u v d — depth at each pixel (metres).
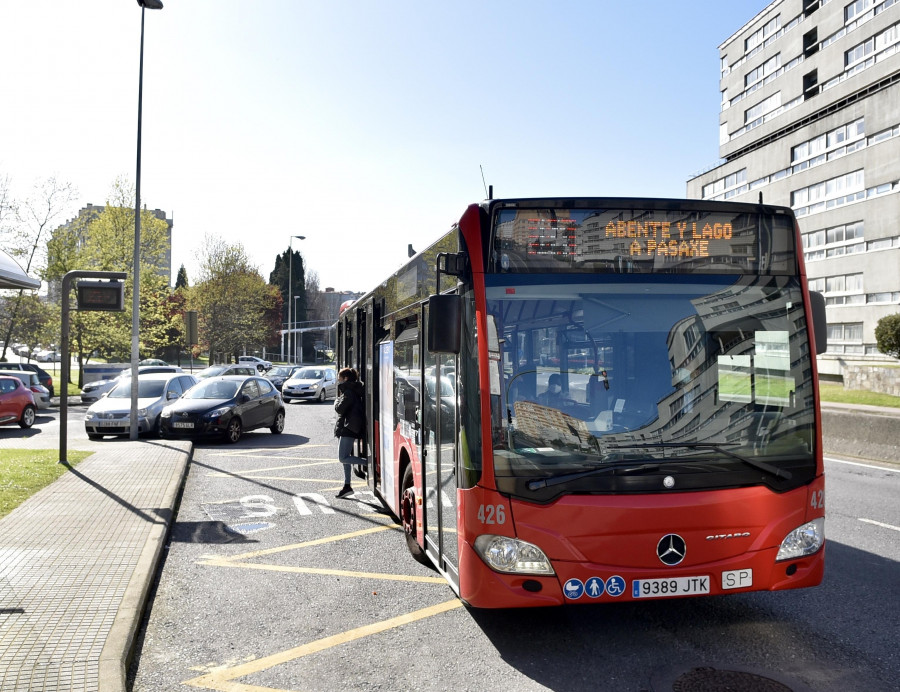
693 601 5.79
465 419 4.72
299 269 103.56
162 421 17.14
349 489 10.38
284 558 7.18
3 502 9.16
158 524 8.05
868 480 11.53
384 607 5.73
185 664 4.66
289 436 19.08
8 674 4.20
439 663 4.62
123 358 41.97
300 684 4.34
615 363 4.72
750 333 4.89
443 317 4.66
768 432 4.78
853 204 40.59
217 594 6.08
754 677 4.34
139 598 5.55
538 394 4.64
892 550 7.22
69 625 4.97
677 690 4.17
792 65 49.47
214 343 59.97
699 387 4.74
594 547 4.45
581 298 4.78
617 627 5.23
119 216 37.09
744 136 54.84
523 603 4.45
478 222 4.82
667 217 4.94
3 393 20.11
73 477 11.22
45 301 39.44
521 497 4.50
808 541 4.77
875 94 39.22
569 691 4.19
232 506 9.73
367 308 10.07
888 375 29.64
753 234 5.05
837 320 41.81
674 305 4.84
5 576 6.10
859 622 5.26
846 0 43.81
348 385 10.35
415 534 6.83
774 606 5.62
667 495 4.53
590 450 4.57
